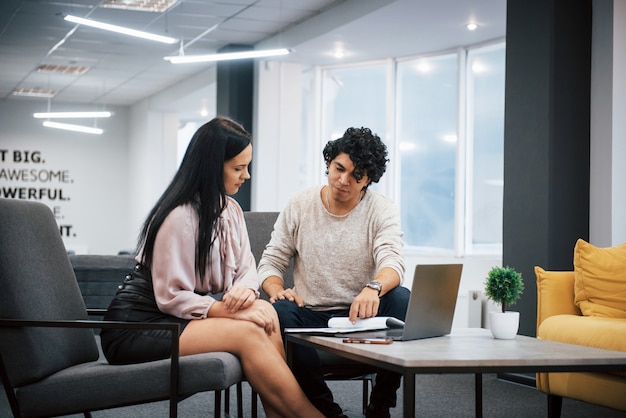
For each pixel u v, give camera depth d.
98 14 8.23
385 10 6.95
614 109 4.95
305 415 2.49
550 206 4.95
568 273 3.90
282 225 3.09
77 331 2.72
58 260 2.75
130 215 14.98
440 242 8.55
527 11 5.15
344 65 9.40
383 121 9.16
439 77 8.63
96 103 14.82
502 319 2.43
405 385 1.87
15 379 2.40
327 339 2.32
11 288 2.44
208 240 2.64
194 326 2.54
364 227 2.96
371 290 2.60
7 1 7.80
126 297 2.62
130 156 15.02
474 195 8.19
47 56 10.52
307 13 8.07
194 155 2.69
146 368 2.37
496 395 4.55
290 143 9.52
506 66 5.31
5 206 2.53
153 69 11.29
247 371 2.50
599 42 5.05
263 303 2.62
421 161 8.78
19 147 14.56
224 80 9.71
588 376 3.41
